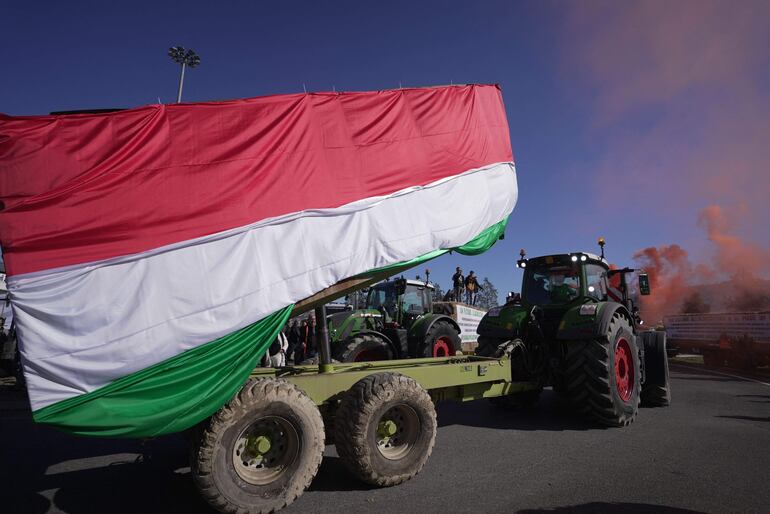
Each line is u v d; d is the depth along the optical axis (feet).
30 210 9.43
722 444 16.66
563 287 23.41
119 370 9.40
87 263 9.57
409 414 13.15
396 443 13.10
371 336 29.40
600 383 18.81
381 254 13.33
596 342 19.31
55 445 18.03
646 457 15.08
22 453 16.83
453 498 11.66
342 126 14.19
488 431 18.84
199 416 10.02
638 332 25.48
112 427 9.25
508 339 21.86
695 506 11.14
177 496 12.29
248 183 11.75
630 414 19.63
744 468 13.94
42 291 9.14
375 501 11.48
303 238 12.06
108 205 10.09
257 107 12.86
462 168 16.21
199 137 11.71
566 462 14.61
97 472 14.44
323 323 15.40
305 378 12.44
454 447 16.43
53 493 12.55
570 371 19.60
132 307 9.73
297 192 12.34
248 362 10.87
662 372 24.12
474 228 15.79
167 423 9.66
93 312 9.41
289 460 11.14
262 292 11.14
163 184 10.80
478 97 18.70
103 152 10.55
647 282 25.63
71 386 9.06
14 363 35.29
